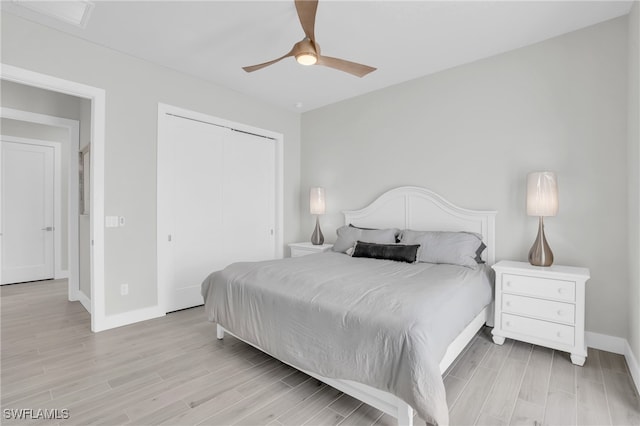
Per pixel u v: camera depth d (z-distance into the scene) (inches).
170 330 113.4
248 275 95.8
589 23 98.3
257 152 169.3
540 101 108.8
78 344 101.0
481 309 91.0
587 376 81.0
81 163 151.9
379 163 152.5
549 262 98.1
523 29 101.2
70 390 75.0
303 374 83.4
